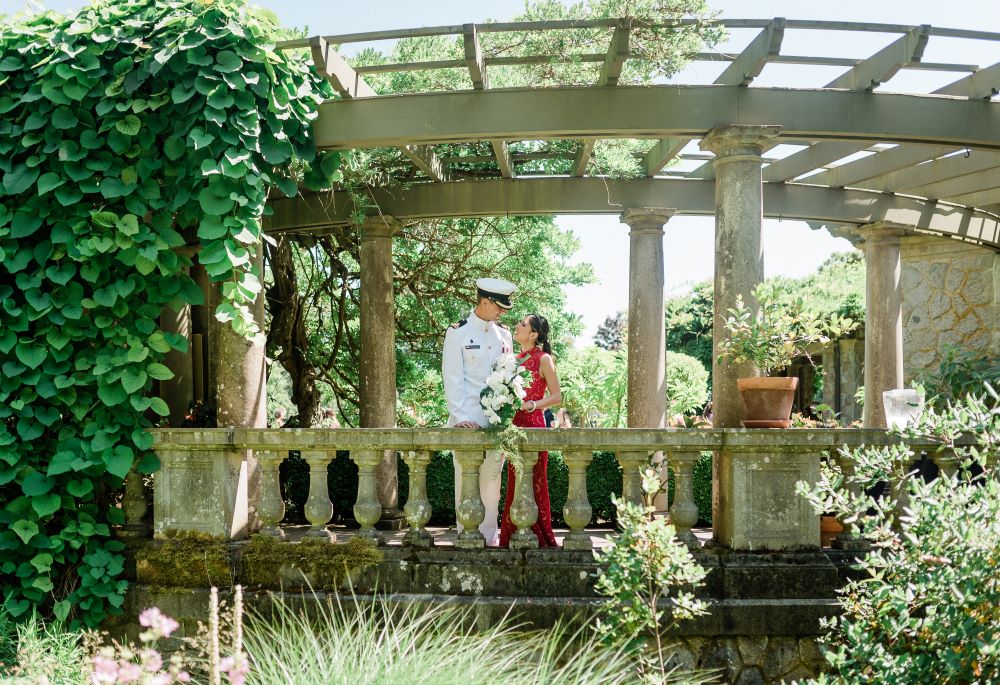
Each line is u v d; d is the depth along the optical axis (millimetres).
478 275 9047
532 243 9086
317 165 4836
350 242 8641
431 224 8734
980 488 2805
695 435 4039
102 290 4211
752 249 4531
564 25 4355
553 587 3965
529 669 3281
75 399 4215
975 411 2871
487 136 4688
